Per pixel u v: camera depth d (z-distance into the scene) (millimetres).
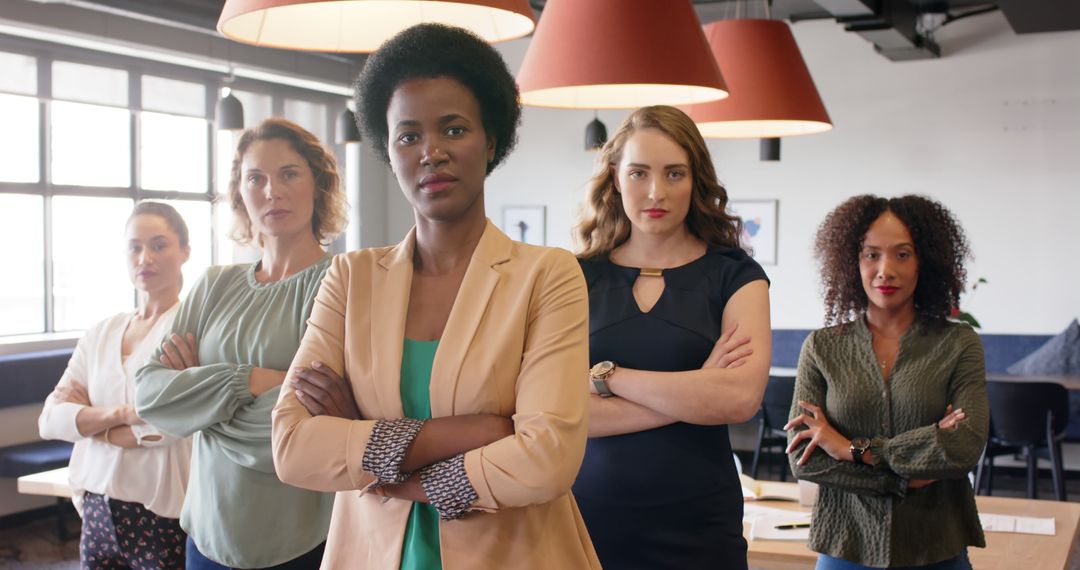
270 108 10023
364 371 1704
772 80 3330
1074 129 8523
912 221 2732
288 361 2578
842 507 2693
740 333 2395
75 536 6910
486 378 1640
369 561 1678
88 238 8500
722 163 9609
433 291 1738
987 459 7211
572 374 1659
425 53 1648
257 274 2773
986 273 8812
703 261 2514
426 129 1651
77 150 8359
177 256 3344
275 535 2498
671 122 2475
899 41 8086
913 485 2598
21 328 8094
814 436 2689
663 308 2465
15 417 7379
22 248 8055
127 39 8109
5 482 7125
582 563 1723
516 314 1669
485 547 1611
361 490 1646
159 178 9008
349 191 10836
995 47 8719
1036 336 8594
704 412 2311
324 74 10008
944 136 8906
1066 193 8555
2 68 7770
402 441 1604
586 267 2605
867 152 9141
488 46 1696
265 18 2111
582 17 2496
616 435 2402
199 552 2592
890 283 2727
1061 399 6641
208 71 9344
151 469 3012
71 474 3145
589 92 2904
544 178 10344
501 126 1721
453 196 1665
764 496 3500
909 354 2717
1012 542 3016
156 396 2539
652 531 2361
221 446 2516
